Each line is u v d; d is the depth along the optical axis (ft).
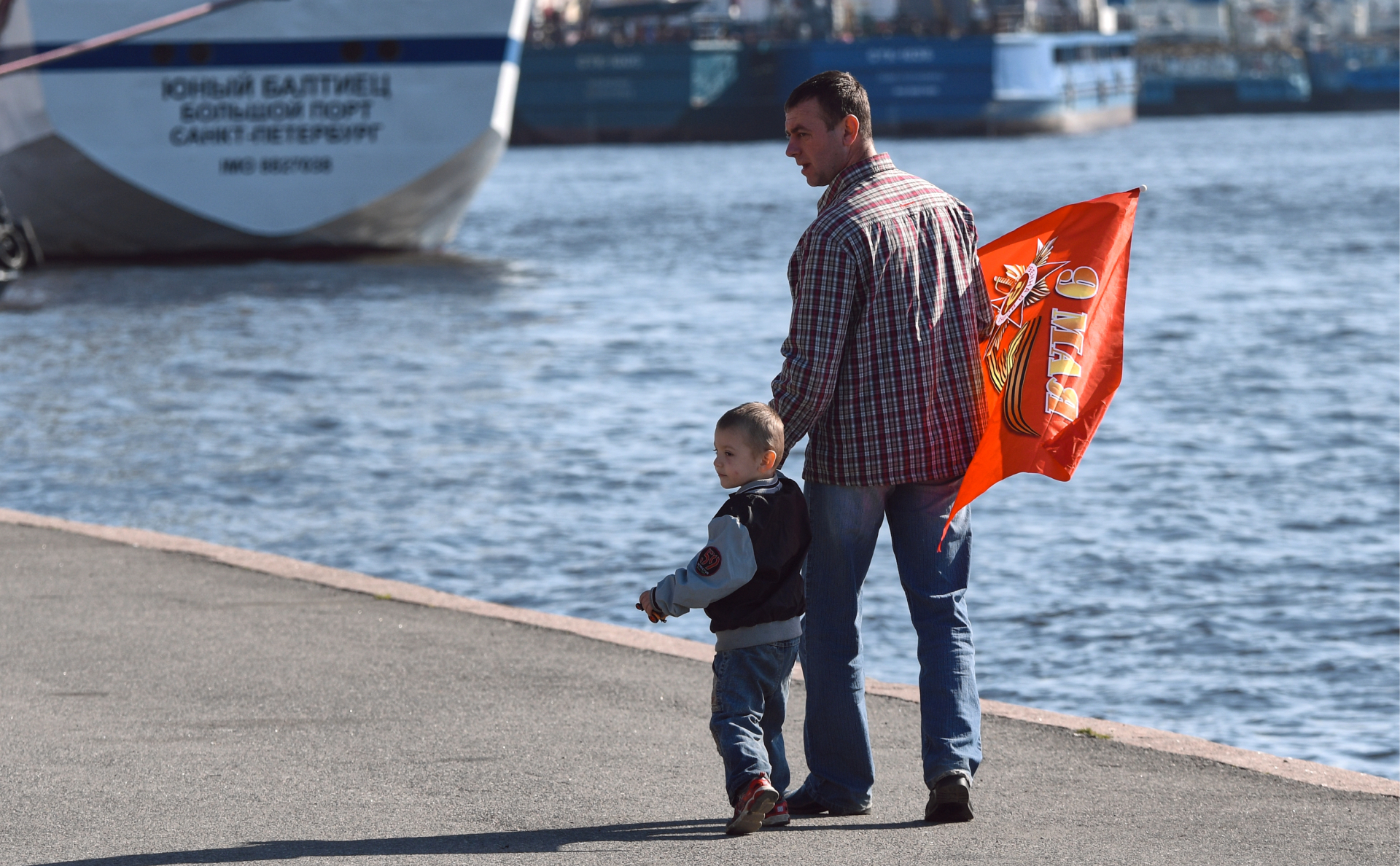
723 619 39.47
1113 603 91.15
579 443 144.77
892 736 50.70
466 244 389.19
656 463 135.03
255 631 63.21
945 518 41.34
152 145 320.50
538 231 427.74
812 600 41.98
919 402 40.65
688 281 302.25
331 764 46.68
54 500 121.39
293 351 208.74
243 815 41.96
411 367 193.88
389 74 320.09
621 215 482.69
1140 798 43.70
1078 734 49.98
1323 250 341.62
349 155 322.96
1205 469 132.36
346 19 317.83
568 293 282.97
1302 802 43.32
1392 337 212.43
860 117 40.70
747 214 477.77
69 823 41.24
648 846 39.37
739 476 39.27
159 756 47.37
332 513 116.67
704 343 215.31
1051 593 93.66
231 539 108.68
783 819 40.98
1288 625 86.17
